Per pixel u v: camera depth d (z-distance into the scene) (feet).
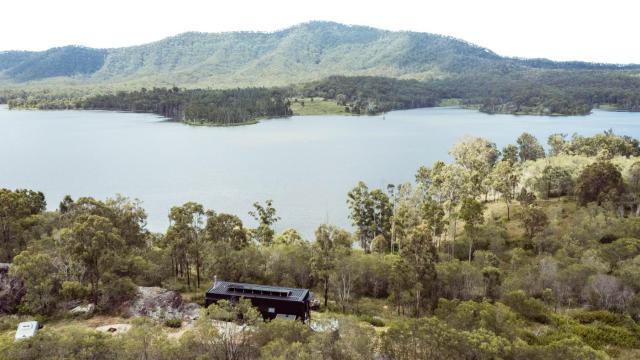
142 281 277.03
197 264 283.18
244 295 232.94
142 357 157.99
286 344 160.66
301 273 309.22
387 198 452.35
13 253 293.84
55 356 152.35
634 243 320.09
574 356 161.79
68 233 247.29
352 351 163.22
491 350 157.58
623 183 431.84
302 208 604.90
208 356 158.10
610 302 269.64
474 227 380.78
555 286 284.61
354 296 300.40
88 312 233.14
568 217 424.87
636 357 212.43
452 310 236.22
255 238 388.57
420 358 161.89
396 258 293.64
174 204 611.88
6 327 217.77
